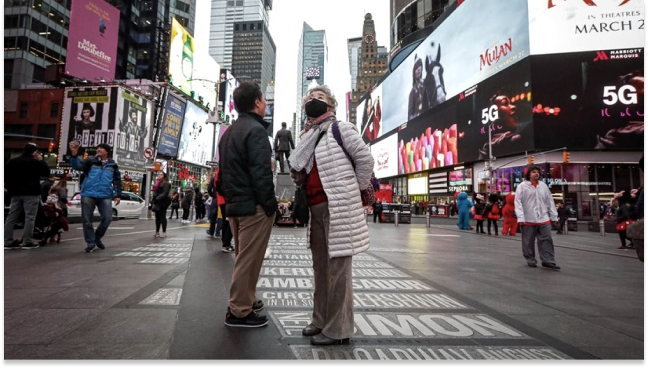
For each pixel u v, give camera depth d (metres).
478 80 35.62
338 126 2.57
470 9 37.19
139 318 2.63
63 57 50.25
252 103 2.86
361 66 146.00
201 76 56.41
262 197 2.56
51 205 7.28
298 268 4.90
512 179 32.12
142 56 65.88
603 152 28.42
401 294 3.64
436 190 44.69
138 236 9.23
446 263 5.93
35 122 37.56
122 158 35.59
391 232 13.77
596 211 27.84
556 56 28.91
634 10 28.06
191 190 18.62
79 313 2.71
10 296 3.18
